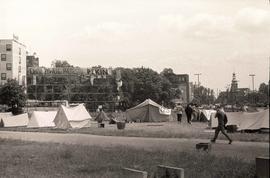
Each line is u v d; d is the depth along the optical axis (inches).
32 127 2020.2
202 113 2165.4
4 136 1386.6
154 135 1209.4
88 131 1553.9
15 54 5447.8
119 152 777.6
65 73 5959.6
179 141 992.2
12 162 718.5
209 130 1343.5
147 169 556.4
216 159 617.6
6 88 3656.5
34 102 4719.5
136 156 707.4
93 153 784.3
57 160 728.3
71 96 5836.6
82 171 607.5
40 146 984.9
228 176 490.0
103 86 5861.2
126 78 6092.5
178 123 2070.6
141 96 6136.8
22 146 1007.0
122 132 1400.1
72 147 914.1
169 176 472.1
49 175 583.2
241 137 791.1
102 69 5949.8
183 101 6589.6
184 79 6717.5
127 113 2566.4
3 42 5354.3
